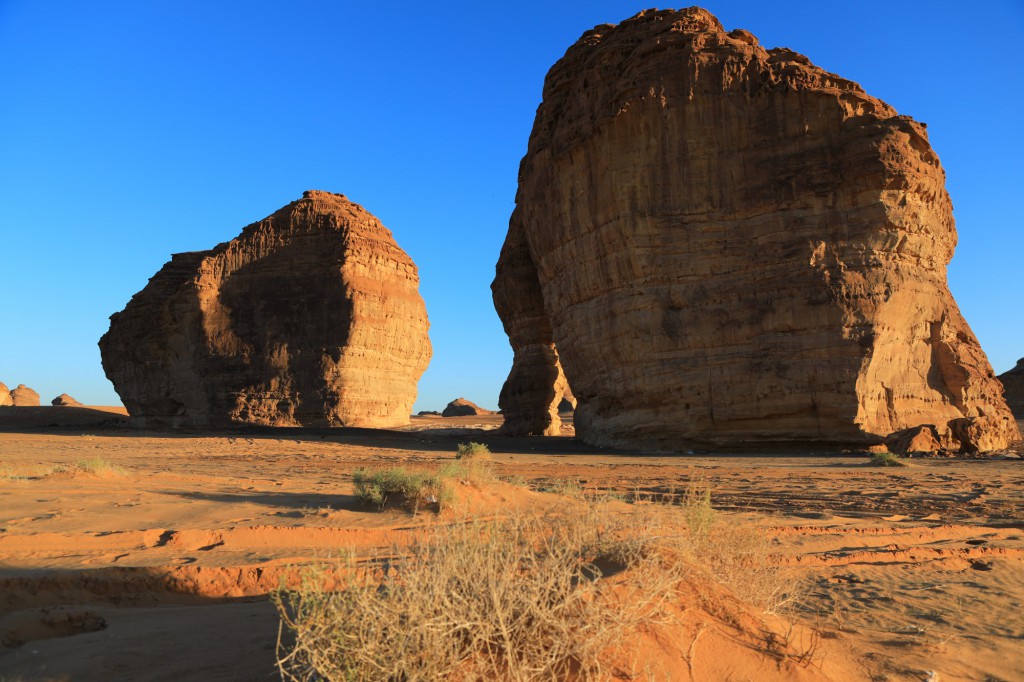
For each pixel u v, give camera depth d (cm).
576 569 415
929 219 3572
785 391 3416
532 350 6106
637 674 337
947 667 472
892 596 684
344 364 6644
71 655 456
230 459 3200
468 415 14112
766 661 401
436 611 322
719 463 2878
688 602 421
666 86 3788
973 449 3306
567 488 1338
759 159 3647
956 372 3647
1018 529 1168
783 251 3519
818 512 1362
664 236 3772
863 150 3419
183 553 825
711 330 3634
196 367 6912
